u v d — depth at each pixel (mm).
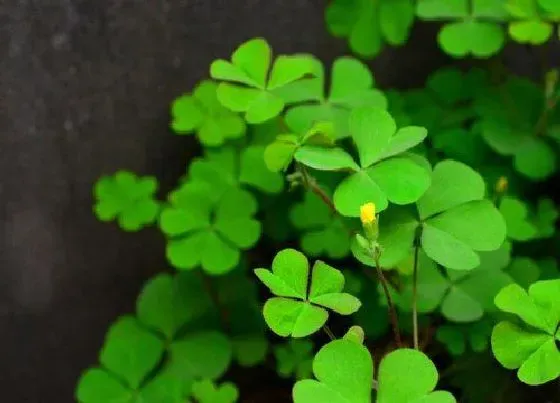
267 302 466
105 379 535
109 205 541
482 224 478
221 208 533
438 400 453
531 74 563
